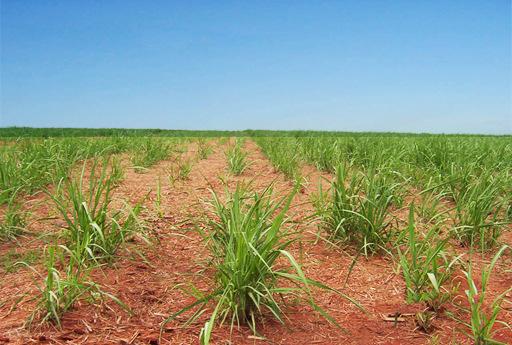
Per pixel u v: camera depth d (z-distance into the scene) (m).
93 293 2.63
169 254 3.38
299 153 8.08
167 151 9.02
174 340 2.24
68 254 3.19
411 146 7.73
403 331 2.42
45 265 3.00
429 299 2.72
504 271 3.24
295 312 2.58
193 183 5.97
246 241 2.32
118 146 8.80
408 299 2.72
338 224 3.55
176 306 2.60
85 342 2.19
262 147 10.59
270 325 2.42
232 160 7.02
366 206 3.56
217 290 2.48
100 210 3.22
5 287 2.73
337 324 2.30
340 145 8.26
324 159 7.12
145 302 2.62
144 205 4.62
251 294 2.36
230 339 2.26
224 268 2.43
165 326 2.37
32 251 3.25
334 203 3.65
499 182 4.27
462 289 2.91
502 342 2.32
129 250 3.36
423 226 3.88
